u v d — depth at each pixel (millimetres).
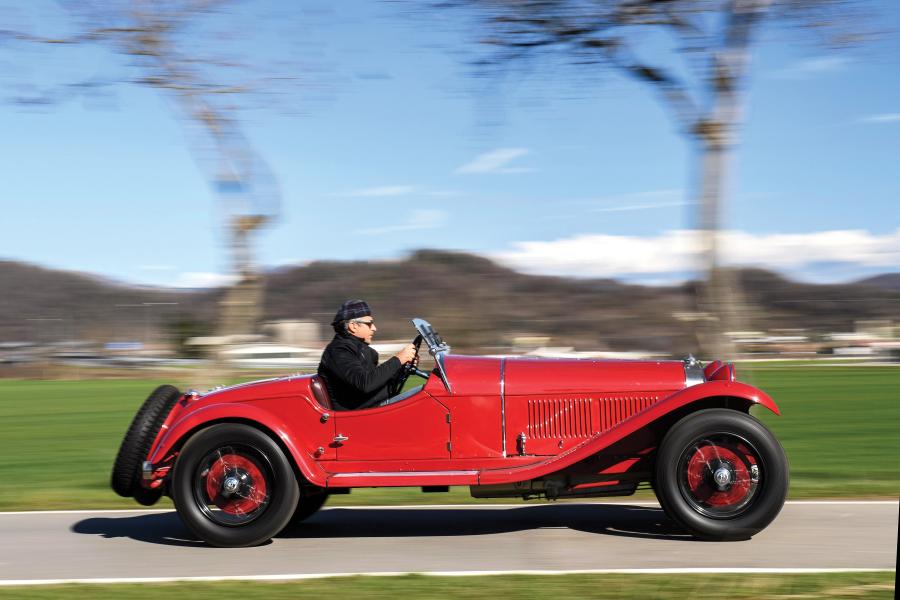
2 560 5180
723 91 9344
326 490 5816
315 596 4129
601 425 5582
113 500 7477
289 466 5473
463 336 22422
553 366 5730
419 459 5570
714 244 9461
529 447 5578
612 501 6918
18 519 6582
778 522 5781
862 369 26297
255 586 4355
